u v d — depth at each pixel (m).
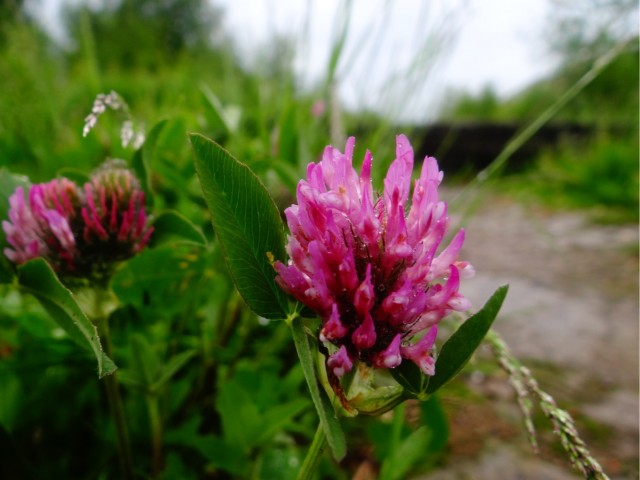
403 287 0.06
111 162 0.10
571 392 0.18
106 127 0.19
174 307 0.13
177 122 0.15
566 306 0.25
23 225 0.09
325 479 0.13
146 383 0.10
